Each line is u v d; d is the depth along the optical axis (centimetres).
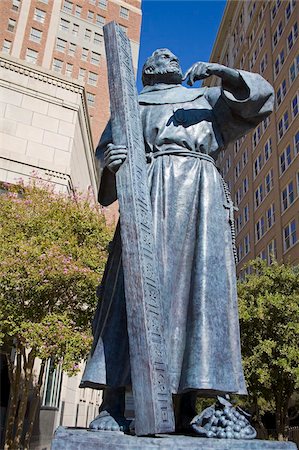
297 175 3512
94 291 1248
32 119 2108
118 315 272
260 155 4491
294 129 3644
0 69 2102
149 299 227
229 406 273
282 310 1780
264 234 4109
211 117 328
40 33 5956
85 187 2784
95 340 282
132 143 269
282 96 4000
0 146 2005
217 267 283
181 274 284
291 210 3538
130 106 283
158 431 201
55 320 1156
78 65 6156
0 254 1175
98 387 274
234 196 5250
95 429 248
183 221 294
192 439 217
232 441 221
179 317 274
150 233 249
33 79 2164
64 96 2216
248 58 5266
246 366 1734
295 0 3959
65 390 2166
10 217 1329
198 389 250
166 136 314
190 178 304
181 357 265
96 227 1393
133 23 6688
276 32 4366
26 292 1187
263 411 2303
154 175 303
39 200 1455
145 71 354
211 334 261
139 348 218
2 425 1706
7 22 5769
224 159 5828
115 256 294
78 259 1269
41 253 1205
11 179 1969
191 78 302
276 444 233
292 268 2148
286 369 1655
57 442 215
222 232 299
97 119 6081
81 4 6431
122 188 257
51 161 2083
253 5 5322
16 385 1365
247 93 304
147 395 208
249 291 1927
